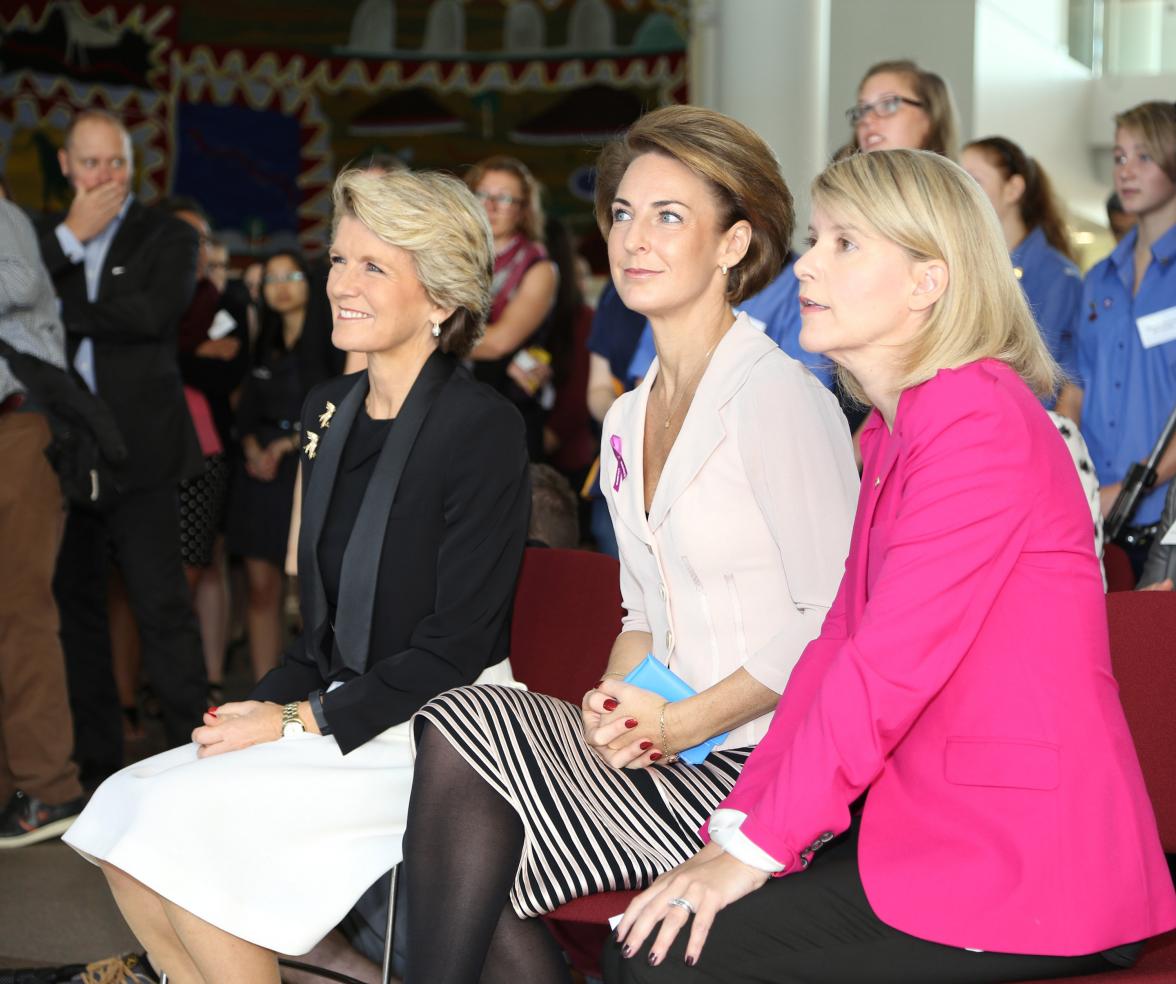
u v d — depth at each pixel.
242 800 2.18
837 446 2.16
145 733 5.18
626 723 2.11
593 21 10.34
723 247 2.24
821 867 1.76
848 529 2.12
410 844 2.01
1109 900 1.64
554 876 1.95
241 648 6.64
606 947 1.81
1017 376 1.79
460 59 10.52
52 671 3.90
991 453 1.70
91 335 4.26
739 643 2.20
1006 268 1.80
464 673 2.34
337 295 2.44
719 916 1.72
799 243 4.04
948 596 1.67
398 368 2.50
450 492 2.39
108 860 2.13
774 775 1.84
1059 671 1.68
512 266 4.42
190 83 10.26
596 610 2.57
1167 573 3.05
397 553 2.40
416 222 2.41
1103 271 3.87
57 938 3.23
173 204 5.41
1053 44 10.70
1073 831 1.64
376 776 2.28
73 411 3.88
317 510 2.50
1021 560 1.70
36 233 4.31
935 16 8.97
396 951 2.55
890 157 1.81
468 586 2.36
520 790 1.99
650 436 2.34
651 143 2.24
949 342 1.77
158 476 4.32
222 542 5.53
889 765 1.75
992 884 1.65
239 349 5.36
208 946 2.15
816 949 1.72
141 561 4.31
